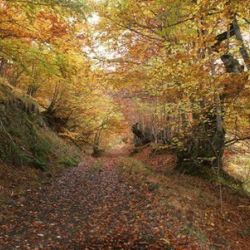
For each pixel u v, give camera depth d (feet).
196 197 43.50
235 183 58.03
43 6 35.27
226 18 34.71
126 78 55.57
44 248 24.90
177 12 43.11
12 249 23.91
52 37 39.81
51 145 69.56
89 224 31.42
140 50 58.29
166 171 60.23
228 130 48.42
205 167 56.75
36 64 42.04
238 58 45.11
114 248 26.35
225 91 37.78
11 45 38.37
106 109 115.14
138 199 40.88
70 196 41.70
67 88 92.48
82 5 36.37
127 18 51.34
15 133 54.90
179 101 44.37
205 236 31.32
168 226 31.27
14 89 67.92
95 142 137.18
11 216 30.91
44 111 95.55
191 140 56.95
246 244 33.30
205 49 38.75
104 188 48.57
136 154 112.88
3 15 36.65
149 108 67.15
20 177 44.88
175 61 38.60
